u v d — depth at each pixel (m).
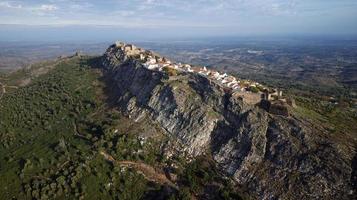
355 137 149.12
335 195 126.75
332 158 135.00
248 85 196.62
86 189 150.38
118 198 146.00
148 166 161.25
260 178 142.50
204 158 162.75
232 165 153.00
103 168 160.12
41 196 149.62
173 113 184.12
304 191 131.50
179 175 154.50
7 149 199.00
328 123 161.00
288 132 150.75
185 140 171.38
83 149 176.00
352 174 129.25
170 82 199.12
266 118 160.25
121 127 190.25
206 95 183.88
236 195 138.50
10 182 163.12
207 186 146.25
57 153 177.75
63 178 155.12
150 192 147.12
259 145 151.62
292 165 140.00
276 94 182.50
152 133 181.38
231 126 166.25
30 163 171.50
